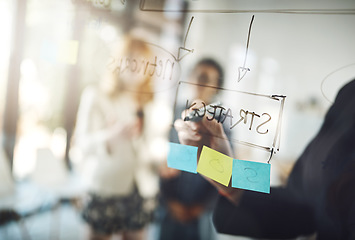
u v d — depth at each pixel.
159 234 0.96
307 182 0.82
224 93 0.86
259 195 0.87
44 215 1.07
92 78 0.99
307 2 0.79
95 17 0.98
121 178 0.98
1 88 1.07
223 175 0.87
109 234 1.00
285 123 0.82
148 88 0.94
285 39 0.81
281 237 0.86
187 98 0.90
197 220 0.92
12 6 1.05
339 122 0.79
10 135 1.08
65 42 1.01
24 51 1.05
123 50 0.95
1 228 1.10
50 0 1.02
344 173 0.80
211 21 0.86
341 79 0.78
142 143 0.95
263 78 0.83
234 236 0.89
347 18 0.77
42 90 1.04
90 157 1.01
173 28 0.90
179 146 0.91
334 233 0.82
